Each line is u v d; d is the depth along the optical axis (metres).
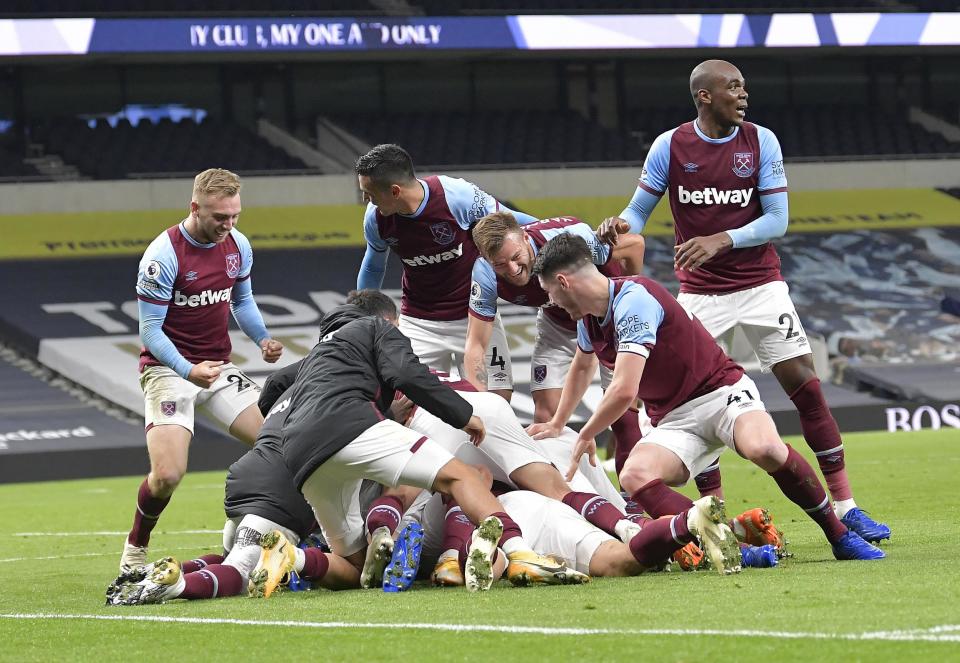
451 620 14.09
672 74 97.00
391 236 23.95
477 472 17.64
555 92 96.06
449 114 93.44
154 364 22.75
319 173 88.12
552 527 18.00
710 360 18.81
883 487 35.53
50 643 14.20
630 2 88.62
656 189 23.44
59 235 81.88
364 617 14.71
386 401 18.27
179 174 85.38
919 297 83.31
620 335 18.09
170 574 17.19
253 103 91.69
